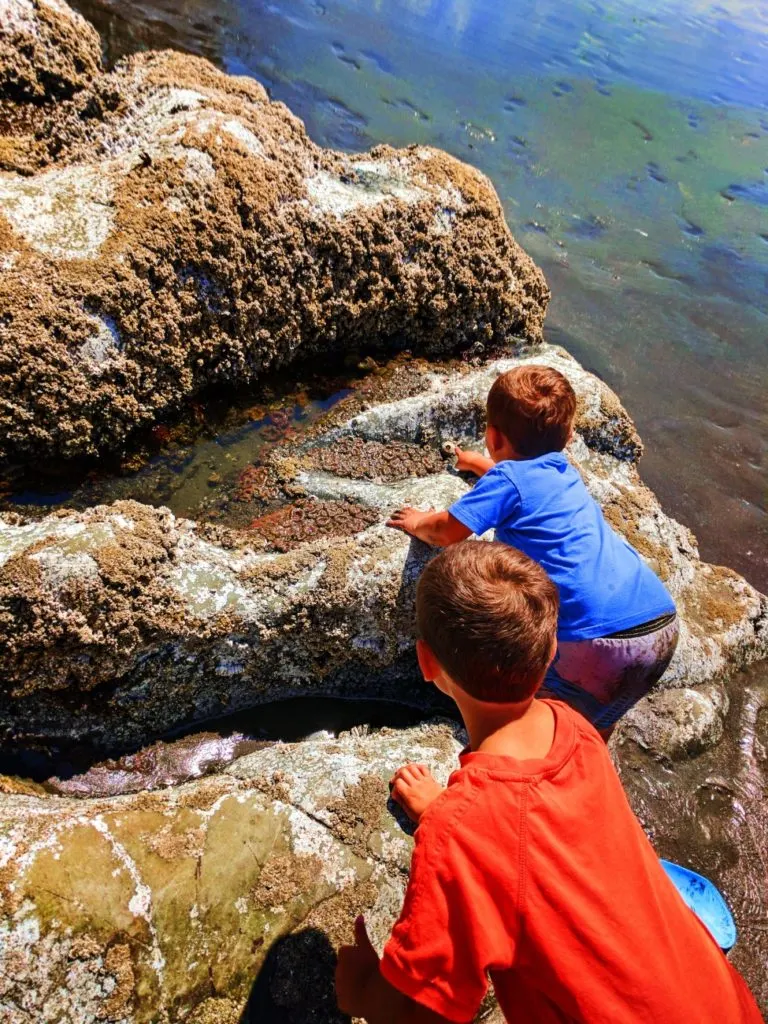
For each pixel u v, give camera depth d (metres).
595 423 3.54
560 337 4.92
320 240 3.20
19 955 1.67
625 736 2.84
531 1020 1.43
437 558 1.73
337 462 3.08
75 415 2.67
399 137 6.02
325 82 6.29
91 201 2.77
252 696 2.60
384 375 3.52
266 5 6.89
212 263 2.89
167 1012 1.75
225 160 2.97
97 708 2.31
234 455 3.03
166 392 2.91
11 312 2.51
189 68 3.58
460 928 1.34
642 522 3.32
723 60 9.43
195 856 1.93
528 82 7.57
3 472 2.67
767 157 7.56
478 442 3.34
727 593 3.44
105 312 2.67
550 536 2.25
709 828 2.71
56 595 2.13
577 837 1.42
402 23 7.68
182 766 2.42
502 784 1.44
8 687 2.16
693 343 5.14
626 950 1.35
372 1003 1.60
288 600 2.46
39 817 1.92
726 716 3.05
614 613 2.21
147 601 2.27
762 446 4.52
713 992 1.40
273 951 1.87
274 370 3.31
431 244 3.52
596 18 9.60
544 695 2.38
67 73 3.20
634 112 7.67
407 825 2.13
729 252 6.11
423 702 2.78
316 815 2.10
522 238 5.63
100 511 2.38
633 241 5.94
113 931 1.76
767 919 2.51
